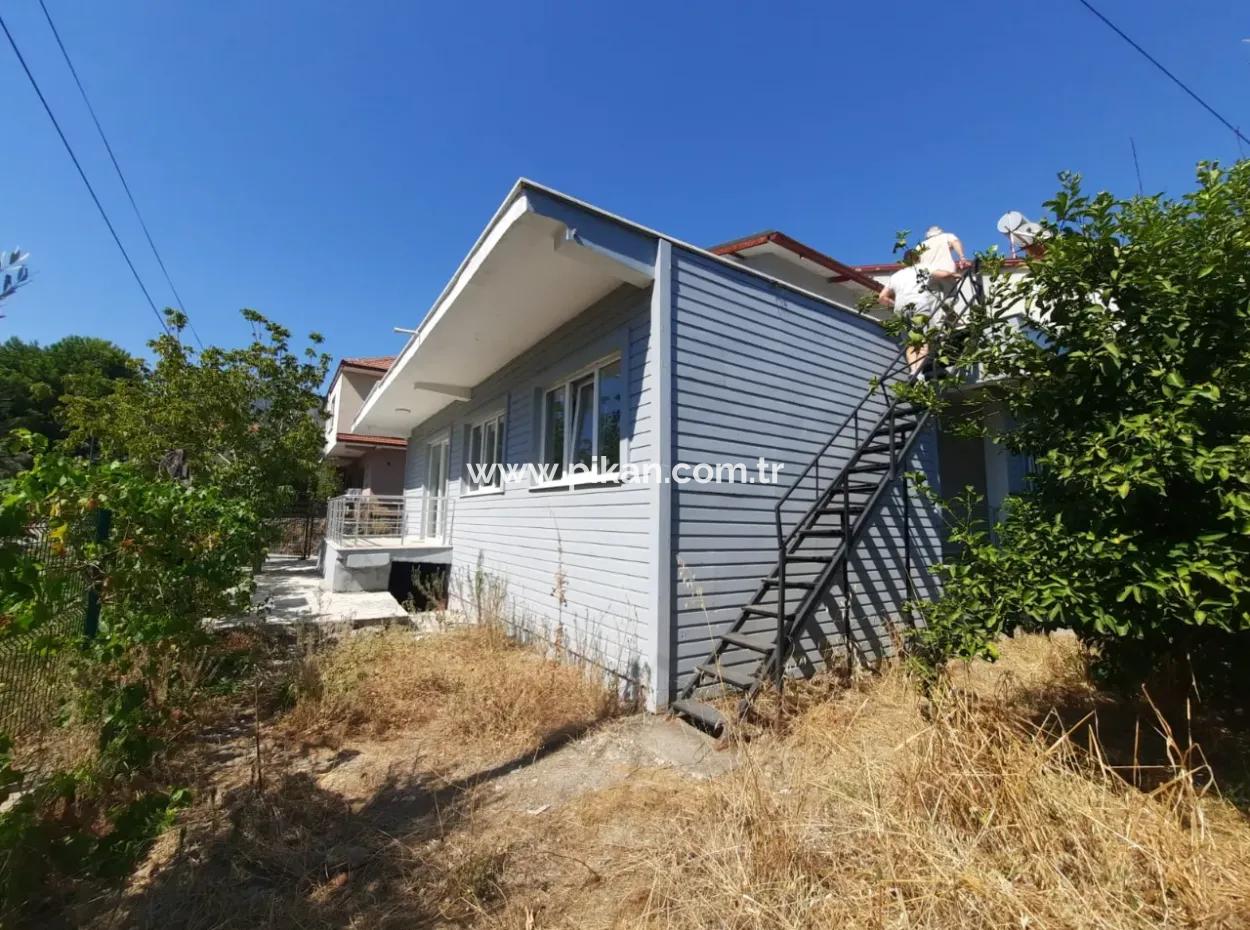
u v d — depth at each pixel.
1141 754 3.55
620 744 3.93
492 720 4.26
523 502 7.57
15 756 3.11
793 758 3.23
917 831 2.17
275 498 8.88
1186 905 1.87
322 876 2.48
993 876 1.91
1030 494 3.66
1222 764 3.38
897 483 6.82
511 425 8.16
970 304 4.05
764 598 5.30
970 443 8.48
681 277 5.10
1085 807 2.21
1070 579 2.94
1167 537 2.89
